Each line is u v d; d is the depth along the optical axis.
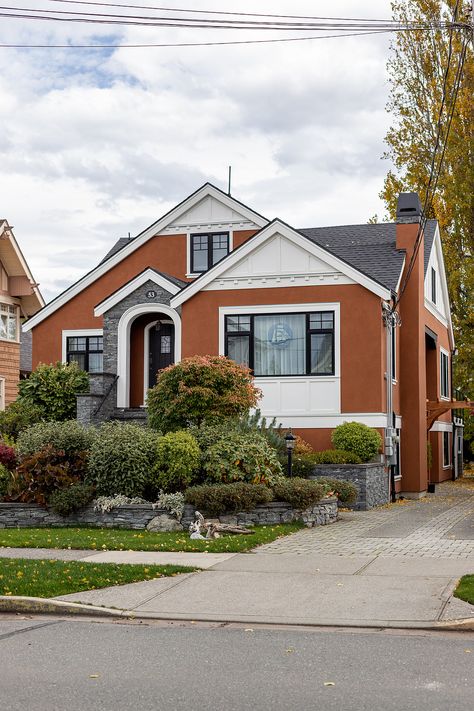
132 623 10.17
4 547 14.75
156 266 29.91
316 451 23.78
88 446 18.80
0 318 31.03
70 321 30.22
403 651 8.70
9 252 30.98
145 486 18.09
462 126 36.47
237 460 18.11
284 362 24.42
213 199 29.47
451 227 37.41
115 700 7.04
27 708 6.81
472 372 35.28
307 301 24.27
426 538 16.14
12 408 26.64
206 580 12.15
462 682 7.54
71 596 11.19
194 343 25.14
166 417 20.16
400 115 38.91
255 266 24.75
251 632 9.62
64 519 17.61
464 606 10.38
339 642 9.12
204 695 7.17
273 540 15.80
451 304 37.34
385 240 29.05
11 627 9.94
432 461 32.78
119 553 14.21
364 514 20.69
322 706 6.86
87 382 27.36
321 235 30.67
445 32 37.34
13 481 18.19
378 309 23.70
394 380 25.86
